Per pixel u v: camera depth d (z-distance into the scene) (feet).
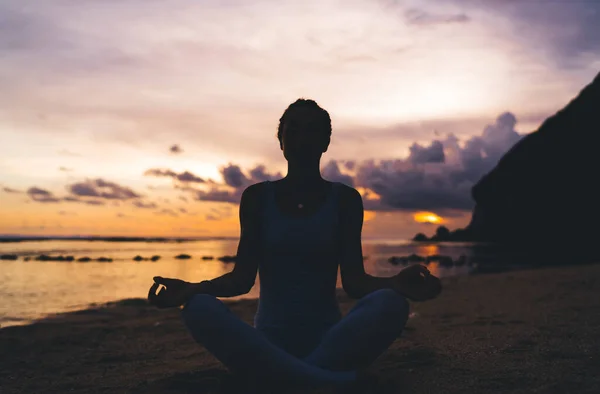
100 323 16.28
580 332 10.61
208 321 6.17
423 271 6.48
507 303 17.02
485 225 175.01
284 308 6.93
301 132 6.98
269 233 7.00
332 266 7.06
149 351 11.45
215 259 63.05
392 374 7.82
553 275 26.86
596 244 105.70
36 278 35.58
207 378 8.00
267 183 7.26
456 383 7.23
